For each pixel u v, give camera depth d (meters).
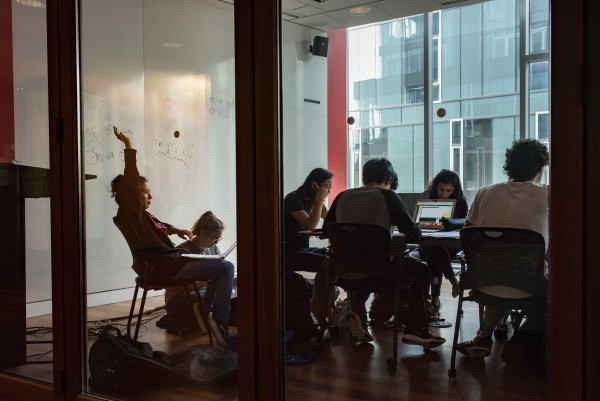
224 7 3.79
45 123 3.20
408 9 4.21
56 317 2.39
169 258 3.02
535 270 2.06
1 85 3.45
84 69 2.59
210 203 3.59
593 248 1.39
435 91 4.89
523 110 2.40
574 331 1.42
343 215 2.82
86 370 2.36
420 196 3.45
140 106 4.33
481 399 2.24
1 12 3.55
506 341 2.36
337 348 2.88
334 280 2.86
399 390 2.38
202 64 3.98
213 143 3.81
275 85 1.84
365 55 4.77
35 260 2.78
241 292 1.93
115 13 4.19
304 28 3.60
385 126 5.04
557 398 1.44
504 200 2.21
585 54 1.39
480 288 2.34
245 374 1.92
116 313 3.25
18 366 2.70
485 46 4.61
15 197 2.88
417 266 2.90
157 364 2.45
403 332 2.94
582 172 1.40
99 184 3.92
